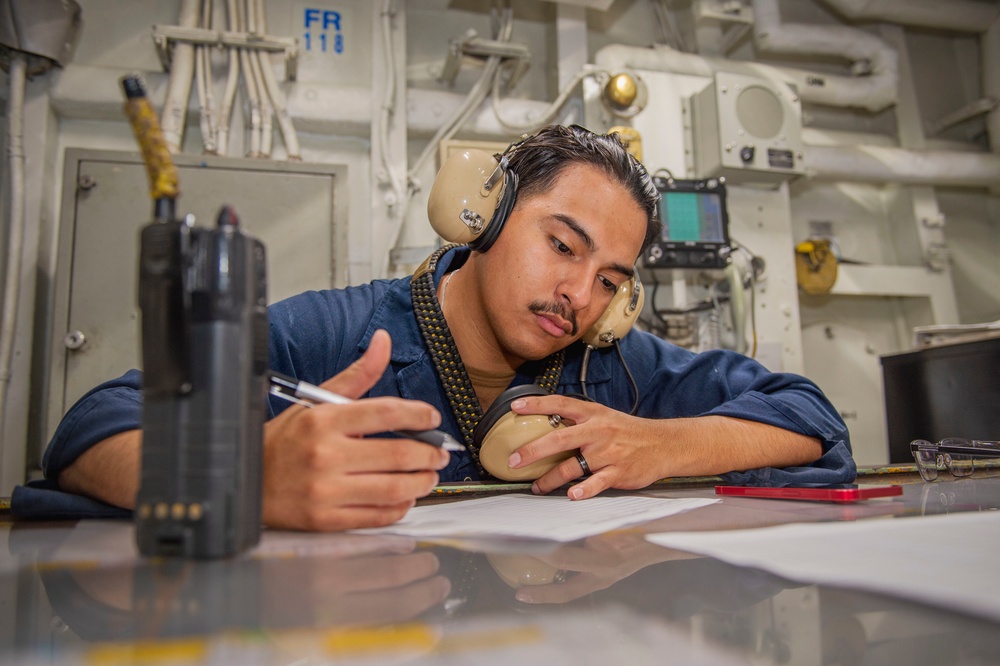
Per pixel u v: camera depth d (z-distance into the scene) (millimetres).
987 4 3068
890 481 1021
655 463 887
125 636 279
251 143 2098
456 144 2285
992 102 3039
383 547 476
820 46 2873
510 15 2484
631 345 1351
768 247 2576
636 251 1041
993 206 3359
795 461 1042
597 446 851
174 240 378
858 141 3102
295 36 2273
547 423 857
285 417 581
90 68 2064
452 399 1077
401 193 2211
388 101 2219
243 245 393
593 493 813
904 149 2957
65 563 421
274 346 1102
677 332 2395
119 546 492
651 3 2898
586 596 339
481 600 332
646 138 2502
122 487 620
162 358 381
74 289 1850
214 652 257
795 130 2502
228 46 2104
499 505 743
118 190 1908
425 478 572
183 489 385
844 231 3092
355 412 549
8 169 1929
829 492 727
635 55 2557
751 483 972
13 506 651
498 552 456
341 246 2039
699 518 607
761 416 1040
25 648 265
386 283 1323
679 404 1279
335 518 539
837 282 2809
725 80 2445
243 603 324
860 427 2957
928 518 562
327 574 388
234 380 389
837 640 270
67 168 1883
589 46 2801
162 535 388
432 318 1107
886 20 3113
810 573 372
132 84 384
